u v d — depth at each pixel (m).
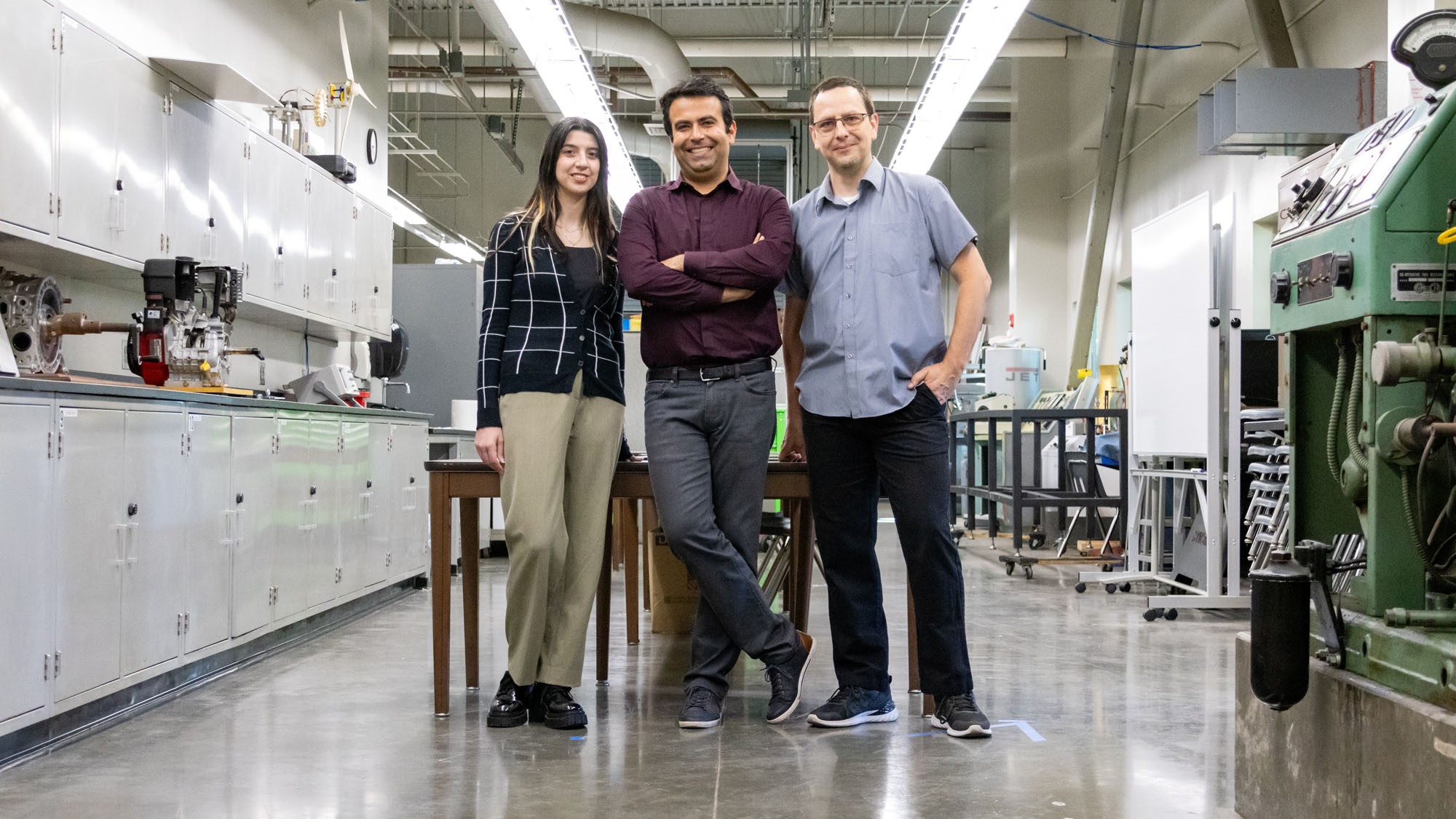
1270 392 5.90
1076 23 10.70
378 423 5.01
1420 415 1.73
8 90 3.02
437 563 2.81
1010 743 2.50
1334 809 1.70
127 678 2.84
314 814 2.01
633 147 11.42
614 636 4.09
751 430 2.60
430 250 15.31
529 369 2.59
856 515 2.63
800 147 13.79
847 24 11.48
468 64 11.98
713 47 10.26
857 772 2.26
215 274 3.77
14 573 2.36
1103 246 9.56
